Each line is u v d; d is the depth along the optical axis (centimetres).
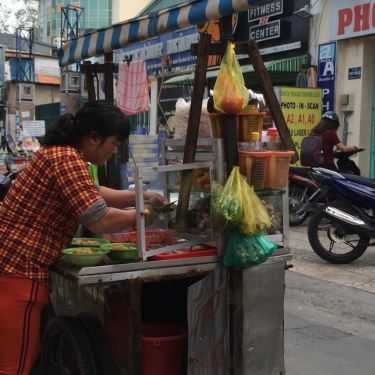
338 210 616
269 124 327
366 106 988
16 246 262
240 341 278
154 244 277
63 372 300
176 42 1305
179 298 316
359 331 446
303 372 374
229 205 262
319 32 1040
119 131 269
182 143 311
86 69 451
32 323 268
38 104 2472
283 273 288
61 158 258
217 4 282
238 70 275
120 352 270
